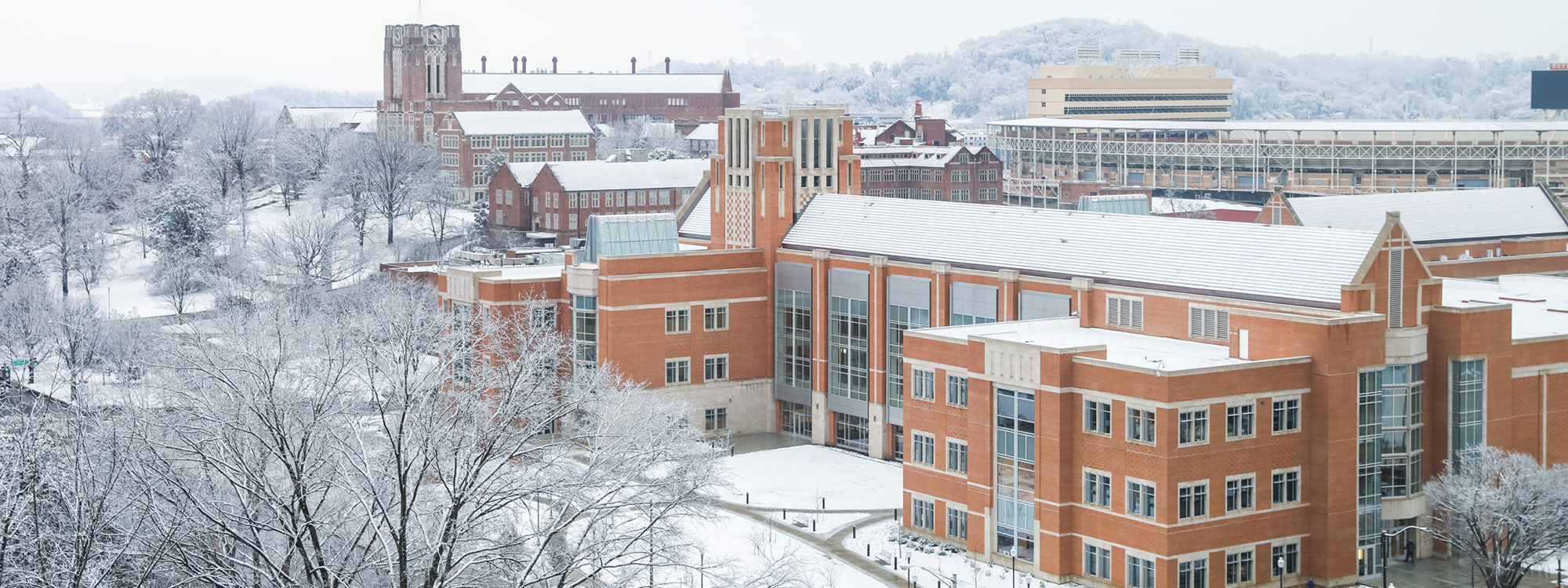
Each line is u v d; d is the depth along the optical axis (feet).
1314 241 336.29
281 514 212.02
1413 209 549.54
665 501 251.19
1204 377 293.23
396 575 206.69
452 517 211.41
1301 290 326.65
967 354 331.57
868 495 386.32
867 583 313.94
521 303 452.76
